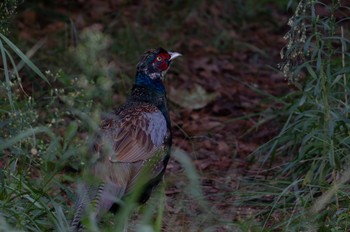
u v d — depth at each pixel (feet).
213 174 41.32
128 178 32.58
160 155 34.04
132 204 30.60
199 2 62.54
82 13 60.03
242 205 36.63
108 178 31.99
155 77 36.14
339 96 39.22
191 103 50.14
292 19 33.88
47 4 60.39
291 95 43.75
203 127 47.01
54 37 54.54
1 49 31.65
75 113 38.19
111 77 47.70
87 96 38.47
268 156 38.63
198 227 33.88
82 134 39.88
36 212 31.30
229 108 49.62
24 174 33.24
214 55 57.47
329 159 33.53
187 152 44.21
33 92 43.96
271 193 35.63
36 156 35.94
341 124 35.53
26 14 57.52
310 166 36.68
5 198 31.12
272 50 59.06
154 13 60.85
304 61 35.53
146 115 34.17
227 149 44.21
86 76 40.78
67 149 36.29
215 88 52.44
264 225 33.09
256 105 49.90
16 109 35.09
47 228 30.76
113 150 32.60
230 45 58.75
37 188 32.89
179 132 46.47
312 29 35.63
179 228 34.19
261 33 61.36
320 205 31.94
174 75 53.62
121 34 55.52
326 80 34.42
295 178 37.09
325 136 33.96
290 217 32.65
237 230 33.06
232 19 62.39
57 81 47.21
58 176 36.06
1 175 31.99
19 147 34.01
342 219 32.35
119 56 53.06
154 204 35.65
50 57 50.14
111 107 42.24
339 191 33.17
